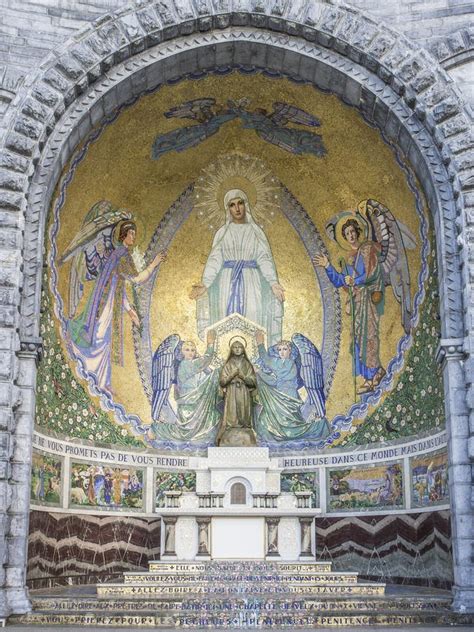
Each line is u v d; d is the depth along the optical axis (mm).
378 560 18406
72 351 18531
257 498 18625
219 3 16953
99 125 17391
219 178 20375
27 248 15883
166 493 18641
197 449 20156
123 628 13938
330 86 17562
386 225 19141
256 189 20422
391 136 17484
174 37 17047
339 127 18484
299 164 19844
